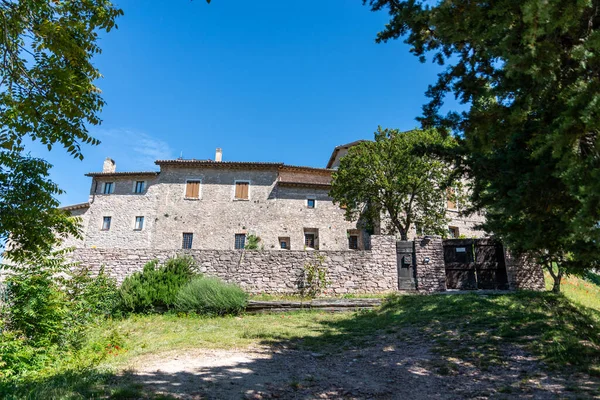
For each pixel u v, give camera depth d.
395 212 20.19
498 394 5.21
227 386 5.48
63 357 7.33
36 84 6.39
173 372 6.10
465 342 7.96
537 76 4.22
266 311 13.05
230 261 15.98
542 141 4.56
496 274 14.80
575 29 4.30
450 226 26.25
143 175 28.19
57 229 8.41
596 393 4.89
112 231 27.28
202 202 27.42
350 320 11.48
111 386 5.10
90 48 6.66
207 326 10.78
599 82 3.91
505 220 6.49
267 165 27.84
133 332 10.23
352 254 15.75
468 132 5.80
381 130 20.86
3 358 6.25
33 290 8.01
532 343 7.30
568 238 4.89
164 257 16.17
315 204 27.64
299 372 6.47
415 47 6.32
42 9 6.03
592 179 3.77
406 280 15.27
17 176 7.63
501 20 4.28
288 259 15.85
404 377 6.25
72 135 6.77
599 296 16.27
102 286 12.83
